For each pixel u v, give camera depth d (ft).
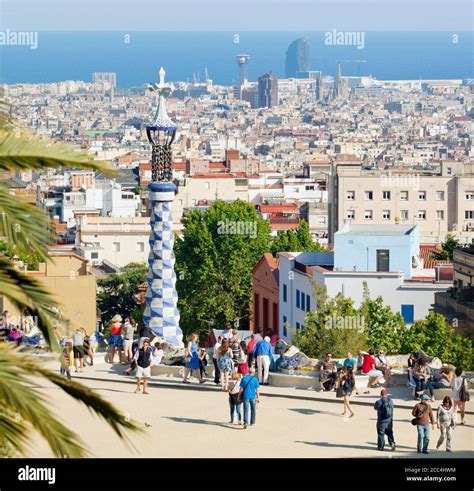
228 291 504.84
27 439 59.82
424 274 371.35
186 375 198.29
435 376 183.62
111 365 211.61
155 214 258.98
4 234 60.34
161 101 261.44
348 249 364.99
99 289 622.13
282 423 170.81
